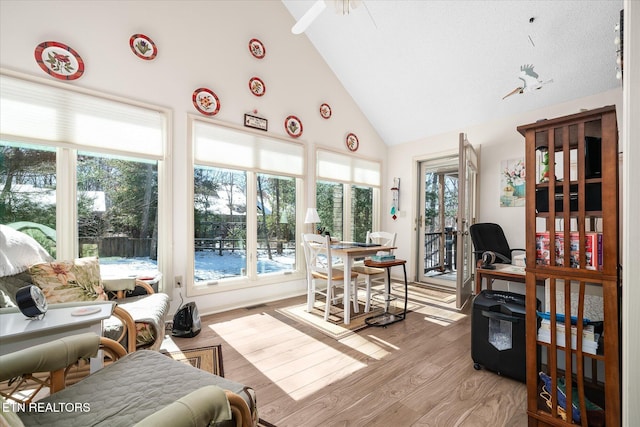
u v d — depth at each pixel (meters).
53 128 2.23
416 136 4.64
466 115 3.95
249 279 3.36
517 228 3.59
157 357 1.18
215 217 3.14
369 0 3.23
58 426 0.81
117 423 0.82
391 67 3.86
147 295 2.16
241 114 3.26
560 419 1.28
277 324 2.71
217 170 3.16
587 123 1.25
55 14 2.22
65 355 0.96
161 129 2.73
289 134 3.70
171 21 2.79
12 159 2.14
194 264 2.96
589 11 2.53
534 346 1.37
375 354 2.13
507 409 1.52
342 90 4.41
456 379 1.80
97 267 1.96
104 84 2.43
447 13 3.02
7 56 2.05
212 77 3.05
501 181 3.73
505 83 3.37
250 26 3.37
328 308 2.82
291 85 3.75
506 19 2.84
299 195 3.86
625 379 0.89
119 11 2.51
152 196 2.75
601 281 1.18
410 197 4.72
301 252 3.84
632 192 0.87
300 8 3.66
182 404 0.66
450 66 3.49
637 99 0.86
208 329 2.57
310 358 2.06
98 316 1.22
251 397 0.98
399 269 4.86
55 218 2.28
